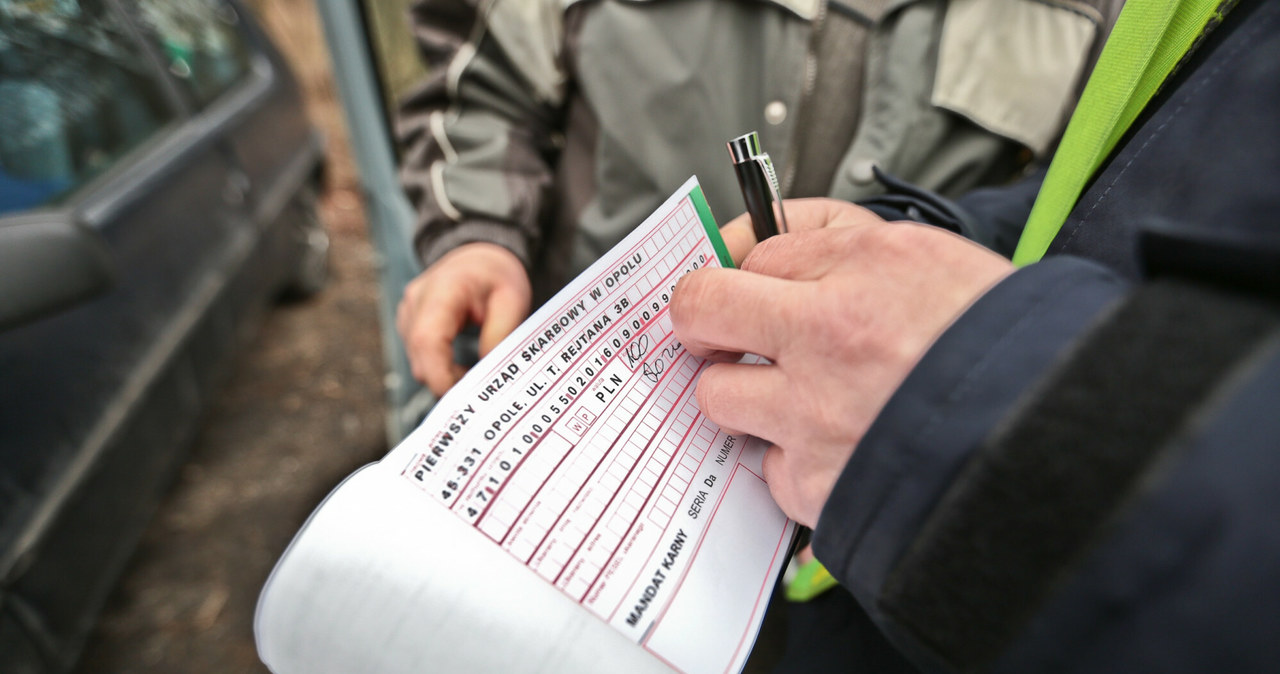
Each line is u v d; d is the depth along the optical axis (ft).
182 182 6.39
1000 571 0.78
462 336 3.31
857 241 1.04
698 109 2.63
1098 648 0.71
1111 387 0.73
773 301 1.09
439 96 3.22
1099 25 2.33
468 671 1.03
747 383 1.18
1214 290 0.72
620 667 1.06
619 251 1.39
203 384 6.53
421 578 1.05
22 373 3.96
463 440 1.19
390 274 4.63
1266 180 0.79
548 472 1.21
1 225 3.50
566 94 3.08
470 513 1.13
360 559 1.05
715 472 1.33
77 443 4.41
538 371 1.28
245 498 6.72
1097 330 0.77
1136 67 1.28
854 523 0.96
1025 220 2.09
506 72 3.04
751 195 1.45
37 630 4.01
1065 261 0.93
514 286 2.66
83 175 5.03
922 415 0.89
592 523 1.18
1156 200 1.09
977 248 0.98
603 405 1.31
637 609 1.12
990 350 0.86
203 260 6.61
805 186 2.80
